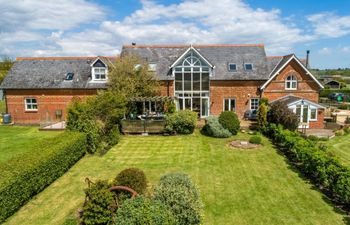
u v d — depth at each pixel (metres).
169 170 16.78
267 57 34.62
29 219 11.09
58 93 31.55
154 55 33.28
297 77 30.91
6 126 30.72
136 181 11.03
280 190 13.87
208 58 32.72
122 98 25.48
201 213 10.45
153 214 8.59
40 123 30.64
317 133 26.64
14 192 11.34
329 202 12.61
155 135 26.00
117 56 34.50
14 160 13.20
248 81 31.19
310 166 15.41
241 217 11.36
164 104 30.12
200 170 16.75
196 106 31.72
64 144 16.41
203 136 25.41
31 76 32.41
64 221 10.88
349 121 32.12
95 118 21.50
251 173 16.19
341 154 20.36
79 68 32.88
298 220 11.14
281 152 20.20
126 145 22.56
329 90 68.94
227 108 31.77
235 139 24.11
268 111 27.75
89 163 18.00
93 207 9.79
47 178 14.10
